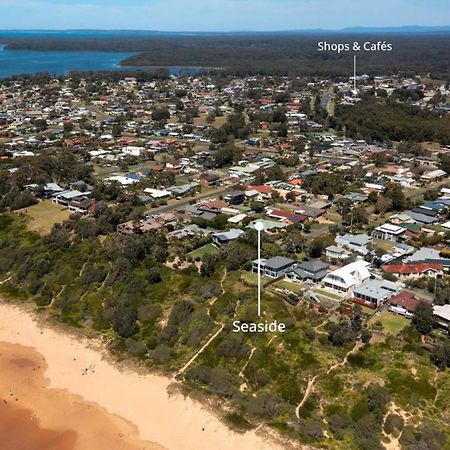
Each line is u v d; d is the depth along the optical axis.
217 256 99.00
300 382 69.12
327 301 84.25
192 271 96.38
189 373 74.31
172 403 70.56
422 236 112.38
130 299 90.69
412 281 90.88
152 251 102.25
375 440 60.75
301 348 73.56
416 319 76.94
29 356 82.50
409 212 125.81
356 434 62.09
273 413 66.38
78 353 82.25
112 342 83.12
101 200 133.50
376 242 110.00
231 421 66.50
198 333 80.12
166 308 87.94
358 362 70.75
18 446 65.75
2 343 85.88
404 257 101.19
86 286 95.88
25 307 94.88
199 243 107.50
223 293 88.31
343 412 64.38
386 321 79.12
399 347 72.81
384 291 84.50
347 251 103.31
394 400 64.75
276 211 125.88
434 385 66.75
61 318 90.38
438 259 98.56
